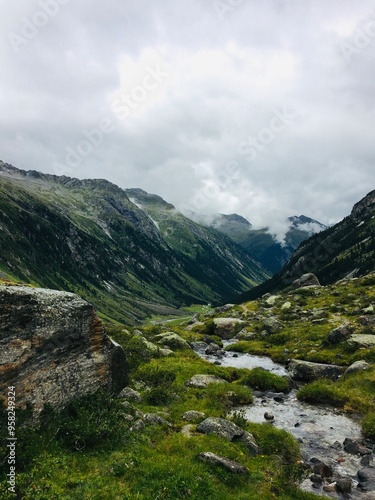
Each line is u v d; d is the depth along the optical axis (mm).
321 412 24391
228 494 12812
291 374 34062
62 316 16469
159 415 19859
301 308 69562
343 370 32688
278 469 15672
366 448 18938
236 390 26547
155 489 12320
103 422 15633
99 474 12727
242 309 84688
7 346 13625
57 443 13922
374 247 166625
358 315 53625
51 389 15438
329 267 183500
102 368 18844
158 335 48156
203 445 16156
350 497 14406
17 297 14367
